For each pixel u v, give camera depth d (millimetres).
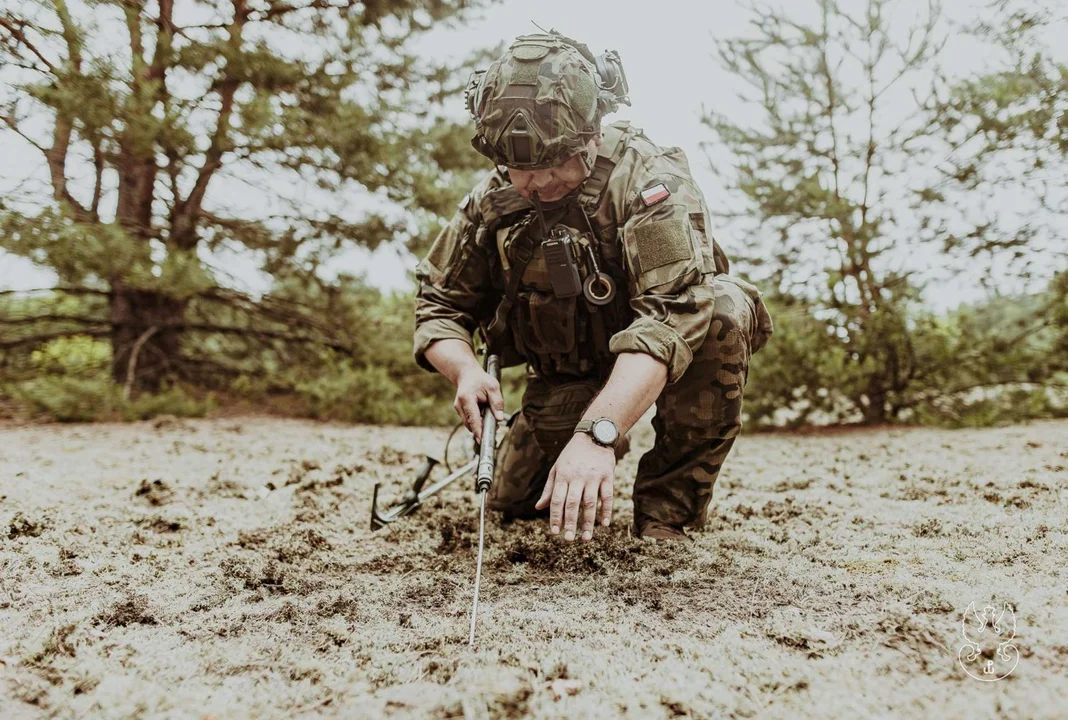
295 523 2510
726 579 1771
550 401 2305
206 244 7066
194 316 7785
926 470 3488
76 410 6129
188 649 1407
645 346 1688
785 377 6113
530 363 2336
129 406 6281
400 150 6852
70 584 1797
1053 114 5656
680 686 1212
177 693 1228
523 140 1697
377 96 6918
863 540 2094
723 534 2225
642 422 6820
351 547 2184
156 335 7336
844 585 1681
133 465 3926
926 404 6340
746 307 2109
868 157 6281
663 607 1588
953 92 5953
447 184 7102
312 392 6934
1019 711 1098
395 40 7168
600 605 1614
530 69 1709
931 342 6270
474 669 1279
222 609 1637
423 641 1423
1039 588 1580
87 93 5645
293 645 1423
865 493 2938
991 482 2941
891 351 6258
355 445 5145
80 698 1215
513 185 1918
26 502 2764
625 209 1879
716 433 2129
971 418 6000
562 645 1385
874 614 1489
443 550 2133
